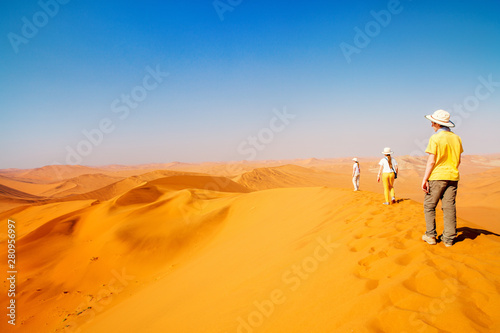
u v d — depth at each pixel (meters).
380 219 5.28
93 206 20.45
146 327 4.95
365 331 2.15
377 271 3.10
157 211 16.77
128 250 12.91
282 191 14.60
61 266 12.86
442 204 3.48
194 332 3.68
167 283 8.07
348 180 63.91
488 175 63.59
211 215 14.68
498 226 15.70
